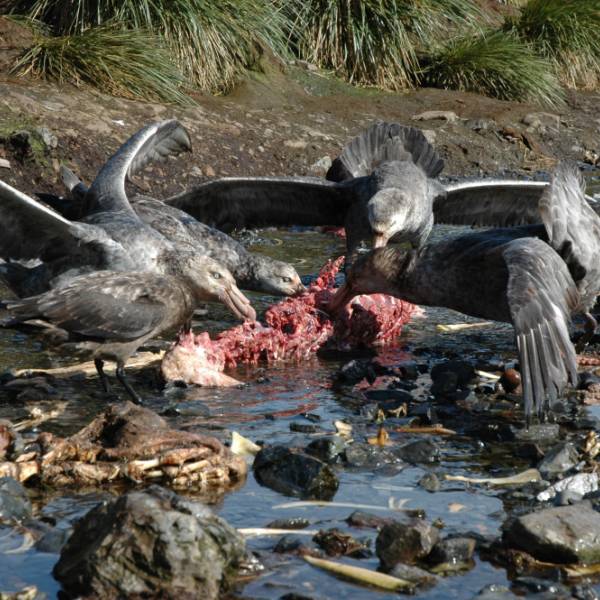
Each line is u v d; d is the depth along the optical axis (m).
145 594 6.45
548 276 9.65
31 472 8.23
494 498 8.20
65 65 21.91
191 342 11.44
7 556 7.03
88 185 18.95
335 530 7.41
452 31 29.80
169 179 19.88
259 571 6.89
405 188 15.24
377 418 10.09
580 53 31.31
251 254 13.95
